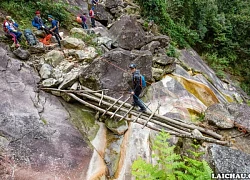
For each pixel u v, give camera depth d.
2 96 5.62
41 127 5.37
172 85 8.33
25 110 5.59
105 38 9.49
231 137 5.86
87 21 12.29
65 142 5.30
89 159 5.21
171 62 9.11
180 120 6.39
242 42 17.28
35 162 4.64
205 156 4.77
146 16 13.77
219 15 16.88
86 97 6.55
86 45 8.84
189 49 14.17
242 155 4.62
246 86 16.08
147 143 5.85
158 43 9.84
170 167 4.11
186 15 15.05
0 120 5.10
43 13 10.06
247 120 6.10
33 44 7.64
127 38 9.73
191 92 8.73
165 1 14.91
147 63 7.61
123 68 7.16
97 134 6.07
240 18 17.17
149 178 4.00
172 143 5.73
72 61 7.61
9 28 7.28
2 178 4.16
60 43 8.42
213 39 16.70
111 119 6.31
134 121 5.98
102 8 13.41
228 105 6.76
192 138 5.48
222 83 13.06
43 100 6.18
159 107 7.00
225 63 16.34
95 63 6.80
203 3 15.23
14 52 7.11
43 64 7.13
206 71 12.55
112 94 6.84
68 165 4.86
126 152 5.71
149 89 7.79
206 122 6.51
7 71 6.36
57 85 6.66
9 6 9.02
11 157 4.55
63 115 6.02
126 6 14.15
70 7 12.63
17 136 4.96
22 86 6.21
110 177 5.32
